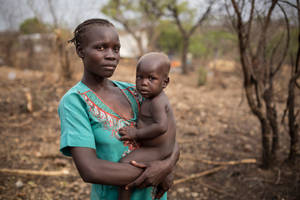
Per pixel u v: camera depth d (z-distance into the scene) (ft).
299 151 13.14
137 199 4.74
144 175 4.07
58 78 26.71
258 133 17.30
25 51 37.93
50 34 27.91
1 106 20.83
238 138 16.44
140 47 46.96
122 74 33.58
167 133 4.62
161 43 67.31
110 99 4.48
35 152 13.74
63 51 25.02
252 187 11.07
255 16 9.71
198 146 15.17
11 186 10.87
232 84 32.50
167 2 48.08
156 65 4.47
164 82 4.70
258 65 10.86
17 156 13.25
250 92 10.93
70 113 3.99
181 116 20.57
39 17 26.45
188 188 11.20
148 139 4.43
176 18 49.96
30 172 11.72
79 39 4.17
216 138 16.43
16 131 16.52
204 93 30.01
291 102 11.41
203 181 11.68
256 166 12.57
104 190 4.64
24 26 33.47
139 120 4.71
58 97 22.86
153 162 4.28
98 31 4.00
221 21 10.38
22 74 32.48
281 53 11.43
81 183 11.47
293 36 11.59
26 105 20.40
